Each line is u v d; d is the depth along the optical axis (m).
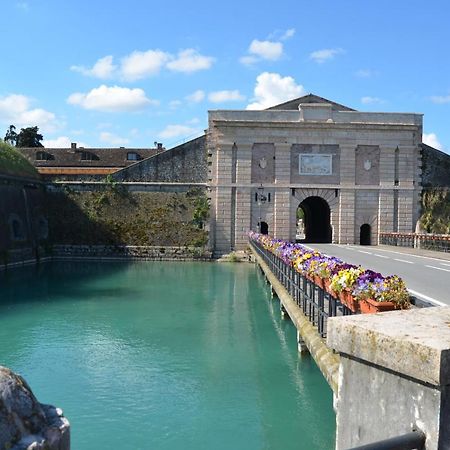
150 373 15.52
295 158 48.31
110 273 39.19
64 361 16.70
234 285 33.06
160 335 20.06
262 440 11.15
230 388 14.23
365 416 3.19
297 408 12.80
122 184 49.91
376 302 7.14
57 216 50.25
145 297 28.52
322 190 48.34
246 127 48.03
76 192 50.34
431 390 2.76
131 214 49.72
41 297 28.27
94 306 25.83
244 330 20.86
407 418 2.90
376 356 3.04
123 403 13.21
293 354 17.41
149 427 11.81
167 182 49.84
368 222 48.22
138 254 49.12
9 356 17.20
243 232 48.19
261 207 48.22
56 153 70.25
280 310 24.05
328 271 9.48
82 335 20.05
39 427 2.06
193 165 49.72
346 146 48.06
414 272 20.64
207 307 25.73
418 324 3.20
